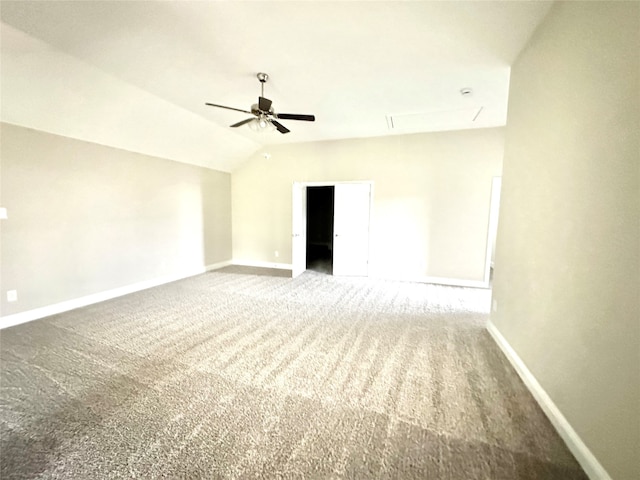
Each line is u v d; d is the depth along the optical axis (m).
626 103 1.23
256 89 3.30
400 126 4.64
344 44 2.41
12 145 3.06
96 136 3.77
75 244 3.68
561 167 1.75
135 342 2.73
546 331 1.85
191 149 5.04
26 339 2.78
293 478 1.35
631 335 1.15
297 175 5.89
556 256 1.76
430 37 2.30
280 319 3.36
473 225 4.82
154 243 4.80
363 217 5.45
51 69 2.71
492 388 2.05
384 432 1.64
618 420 1.21
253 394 1.97
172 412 1.78
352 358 2.47
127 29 2.21
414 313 3.59
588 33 1.52
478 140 4.70
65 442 1.54
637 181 1.15
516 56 2.52
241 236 6.58
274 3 1.94
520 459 1.46
